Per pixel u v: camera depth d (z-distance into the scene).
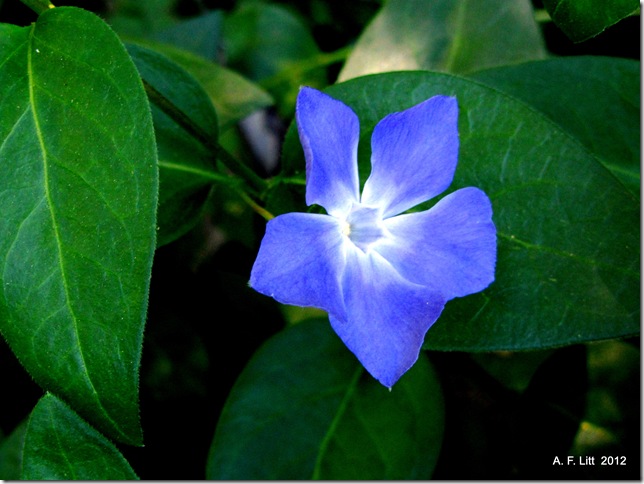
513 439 0.15
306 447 0.14
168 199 0.13
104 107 0.09
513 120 0.12
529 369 0.15
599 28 0.10
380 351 0.10
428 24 0.16
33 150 0.09
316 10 0.21
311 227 0.10
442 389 0.16
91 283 0.09
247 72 0.20
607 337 0.11
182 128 0.14
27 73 0.09
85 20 0.10
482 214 0.10
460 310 0.11
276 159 0.20
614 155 0.14
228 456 0.14
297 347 0.15
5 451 0.14
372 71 0.16
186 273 0.17
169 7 0.21
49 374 0.09
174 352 0.16
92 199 0.09
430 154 0.10
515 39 0.16
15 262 0.09
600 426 0.15
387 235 0.11
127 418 0.09
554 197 0.11
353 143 0.10
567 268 0.11
